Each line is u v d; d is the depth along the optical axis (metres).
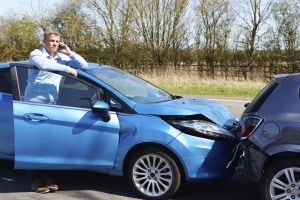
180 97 6.34
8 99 5.68
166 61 29.12
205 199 5.24
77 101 5.37
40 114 5.28
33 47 32.56
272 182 4.57
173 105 5.34
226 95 18.19
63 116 5.27
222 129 5.19
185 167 5.02
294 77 4.69
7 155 5.73
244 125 4.80
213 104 5.85
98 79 5.46
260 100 4.80
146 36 29.38
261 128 4.63
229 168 5.12
